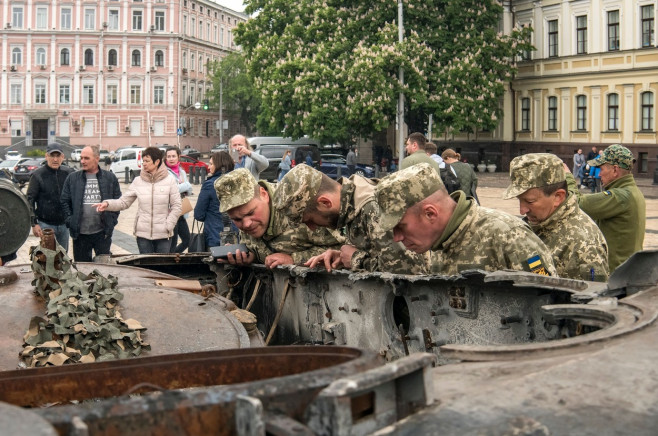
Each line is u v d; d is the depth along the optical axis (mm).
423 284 3311
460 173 12680
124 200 8648
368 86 32438
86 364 1945
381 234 3934
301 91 34344
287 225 4773
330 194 4156
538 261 3379
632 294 2541
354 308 3932
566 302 2732
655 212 20297
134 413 1315
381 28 35344
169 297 3891
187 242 9766
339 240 4793
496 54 36094
